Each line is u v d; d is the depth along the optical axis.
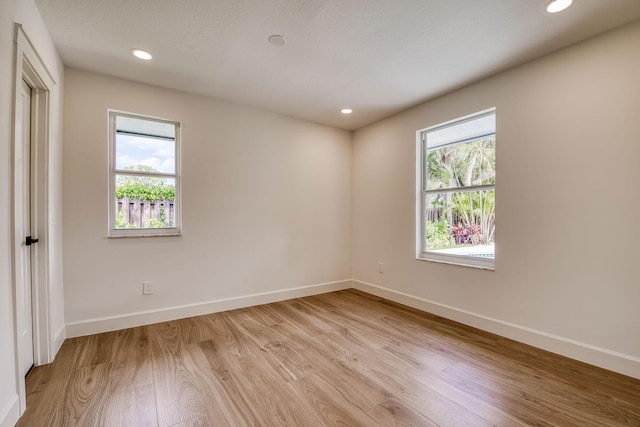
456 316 3.09
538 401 1.76
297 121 3.98
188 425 1.56
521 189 2.58
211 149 3.32
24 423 1.55
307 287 4.08
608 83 2.10
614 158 2.08
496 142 2.76
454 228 3.24
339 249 4.41
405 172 3.69
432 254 3.46
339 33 2.15
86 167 2.68
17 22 1.58
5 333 1.47
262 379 1.99
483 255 2.97
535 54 2.42
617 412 1.66
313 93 3.20
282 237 3.85
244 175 3.55
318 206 4.18
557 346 2.35
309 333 2.77
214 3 1.84
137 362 2.20
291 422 1.58
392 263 3.87
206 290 3.30
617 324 2.07
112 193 2.86
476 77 2.82
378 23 2.04
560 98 2.34
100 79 2.75
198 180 3.24
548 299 2.41
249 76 2.82
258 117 3.64
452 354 2.35
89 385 1.90
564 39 2.21
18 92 1.58
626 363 2.02
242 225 3.54
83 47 2.32
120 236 2.84
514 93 2.62
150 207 3.05
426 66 2.62
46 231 2.14
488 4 1.84
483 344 2.53
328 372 2.09
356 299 3.91
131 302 2.89
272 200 3.77
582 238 2.23
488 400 1.77
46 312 2.16
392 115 3.86
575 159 2.26
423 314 3.32
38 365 2.13
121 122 2.91
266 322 3.05
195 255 3.23
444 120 3.22
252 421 1.59
